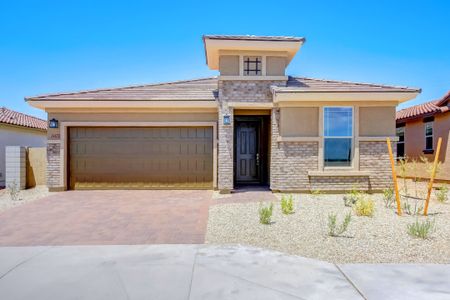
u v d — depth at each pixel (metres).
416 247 5.61
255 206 9.20
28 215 8.27
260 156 13.73
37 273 4.53
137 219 7.77
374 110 11.48
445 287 4.08
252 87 11.88
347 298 3.80
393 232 6.48
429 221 7.14
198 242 5.98
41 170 13.98
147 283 4.20
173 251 5.42
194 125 12.63
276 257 5.13
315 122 11.45
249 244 5.85
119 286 4.11
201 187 12.73
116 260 5.01
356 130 11.41
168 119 12.66
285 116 11.41
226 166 11.79
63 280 4.30
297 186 11.41
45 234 6.54
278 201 9.95
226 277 4.38
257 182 13.89
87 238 6.24
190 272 4.54
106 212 8.59
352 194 10.24
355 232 6.51
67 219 7.81
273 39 11.51
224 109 11.87
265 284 4.17
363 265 4.80
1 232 6.70
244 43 11.52
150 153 12.79
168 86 14.12
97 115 12.62
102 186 12.73
